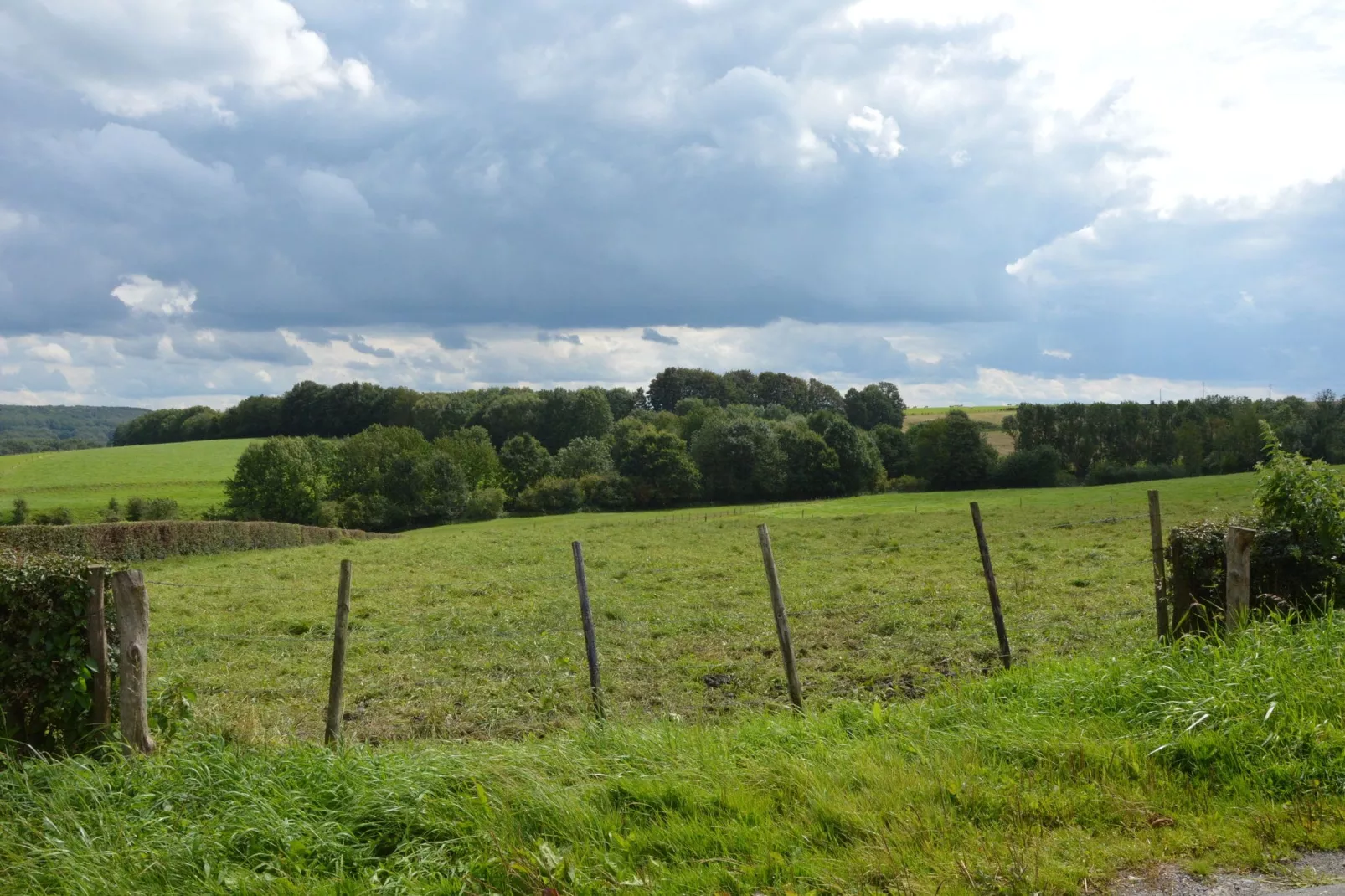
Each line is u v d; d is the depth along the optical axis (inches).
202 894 179.2
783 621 307.7
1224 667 266.7
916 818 198.5
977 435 3287.4
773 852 187.5
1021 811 203.9
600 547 1286.9
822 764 231.0
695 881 178.2
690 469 3179.1
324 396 4773.6
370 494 3036.4
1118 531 1176.8
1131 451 3513.8
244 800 209.9
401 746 257.6
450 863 187.8
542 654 510.9
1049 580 739.4
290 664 498.0
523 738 362.6
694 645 536.7
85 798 214.2
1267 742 226.4
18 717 248.1
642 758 235.9
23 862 189.8
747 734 258.7
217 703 398.9
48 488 3191.4
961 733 251.6
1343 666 262.2
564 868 179.3
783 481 3208.7
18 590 243.9
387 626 633.0
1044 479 3218.5
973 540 1129.4
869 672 448.1
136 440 5231.3
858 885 176.4
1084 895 170.7
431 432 4466.0
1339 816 195.6
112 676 254.5
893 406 5113.2
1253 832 191.6
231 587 872.9
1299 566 320.5
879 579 804.6
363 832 201.5
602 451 3553.2
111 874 185.6
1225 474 2972.4
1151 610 551.5
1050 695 276.5
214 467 3698.3
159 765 227.3
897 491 3348.9
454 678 462.9
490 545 1378.0
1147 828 195.9
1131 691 264.5
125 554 1259.8
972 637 510.6
